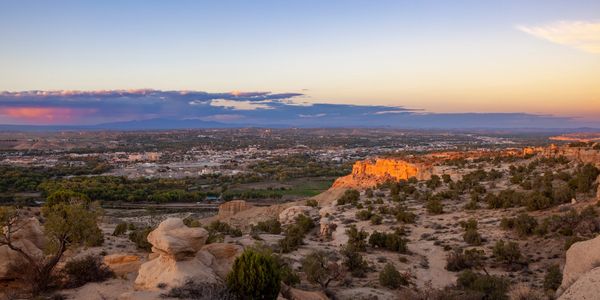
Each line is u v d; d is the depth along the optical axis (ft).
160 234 75.66
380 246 169.37
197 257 80.48
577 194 202.18
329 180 583.58
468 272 114.62
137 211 357.41
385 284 113.91
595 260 58.59
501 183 289.33
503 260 137.39
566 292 53.78
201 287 70.13
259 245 110.73
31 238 92.38
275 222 218.59
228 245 93.91
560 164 305.73
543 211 187.83
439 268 141.38
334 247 169.78
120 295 69.77
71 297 73.31
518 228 162.30
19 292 75.92
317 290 104.94
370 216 231.09
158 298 66.85
